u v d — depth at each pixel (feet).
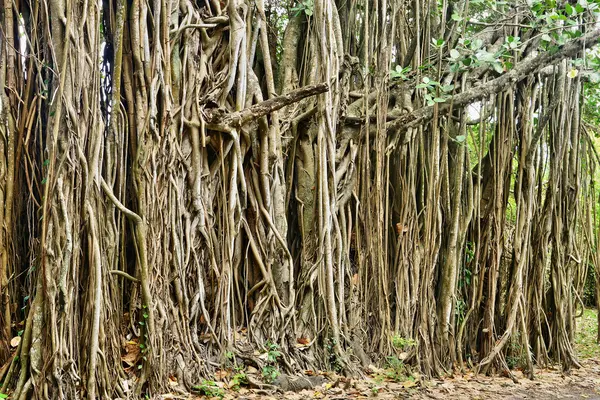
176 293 16.99
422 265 21.09
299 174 20.74
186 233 17.54
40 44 15.93
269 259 19.17
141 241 15.89
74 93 14.60
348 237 20.57
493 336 21.97
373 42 21.62
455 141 22.18
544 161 23.35
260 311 18.84
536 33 22.65
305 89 18.29
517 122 22.76
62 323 14.07
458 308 22.13
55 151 14.24
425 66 20.80
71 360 14.12
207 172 18.44
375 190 20.54
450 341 21.25
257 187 19.29
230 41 18.89
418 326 20.79
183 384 16.46
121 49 16.06
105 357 14.84
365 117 21.02
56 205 14.20
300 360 18.79
